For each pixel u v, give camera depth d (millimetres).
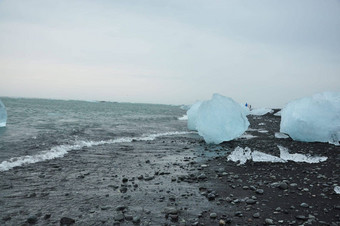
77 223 3502
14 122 17031
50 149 8602
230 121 11234
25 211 3818
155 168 6746
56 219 3604
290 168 6723
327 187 5160
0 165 6250
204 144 11359
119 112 41250
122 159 7766
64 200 4320
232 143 11406
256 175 6086
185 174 6184
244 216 3807
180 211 3979
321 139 11000
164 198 4539
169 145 10875
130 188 5062
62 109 41094
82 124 18156
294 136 11734
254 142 11477
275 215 3842
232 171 6480
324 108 10906
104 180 5543
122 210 3984
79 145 9758
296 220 3676
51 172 5977
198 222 3598
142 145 10594
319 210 4031
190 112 17156
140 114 38594
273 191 4934
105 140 11469
